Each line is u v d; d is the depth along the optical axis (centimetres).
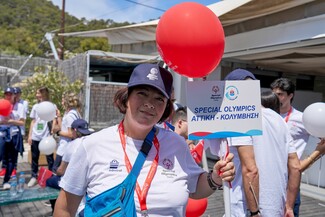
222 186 170
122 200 145
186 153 169
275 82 332
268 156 217
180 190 155
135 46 1059
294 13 573
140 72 154
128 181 148
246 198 207
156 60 818
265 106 245
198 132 161
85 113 808
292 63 867
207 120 163
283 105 332
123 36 1052
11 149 578
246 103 167
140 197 148
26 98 1021
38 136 612
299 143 328
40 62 1240
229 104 165
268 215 214
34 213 487
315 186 643
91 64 994
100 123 820
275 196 216
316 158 266
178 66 164
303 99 1019
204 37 152
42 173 467
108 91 830
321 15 515
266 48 645
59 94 975
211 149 212
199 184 174
